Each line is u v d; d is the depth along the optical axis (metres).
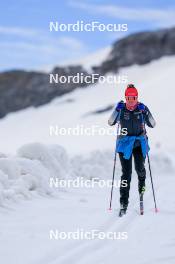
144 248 14.61
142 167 21.47
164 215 20.75
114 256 13.62
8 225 16.59
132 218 19.97
